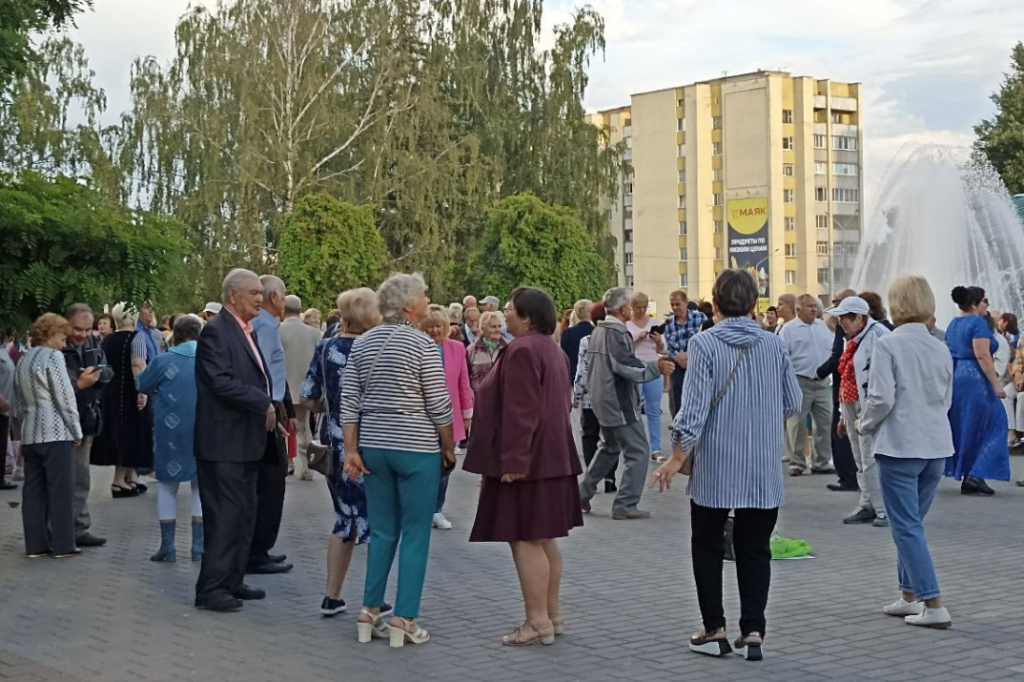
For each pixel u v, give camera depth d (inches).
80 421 426.0
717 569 270.4
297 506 519.5
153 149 1669.5
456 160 1817.2
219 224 1637.6
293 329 623.8
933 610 291.1
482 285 1839.3
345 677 257.8
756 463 263.3
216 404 327.6
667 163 4008.4
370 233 1616.6
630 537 432.5
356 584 356.8
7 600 342.0
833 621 300.2
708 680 250.4
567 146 2048.5
